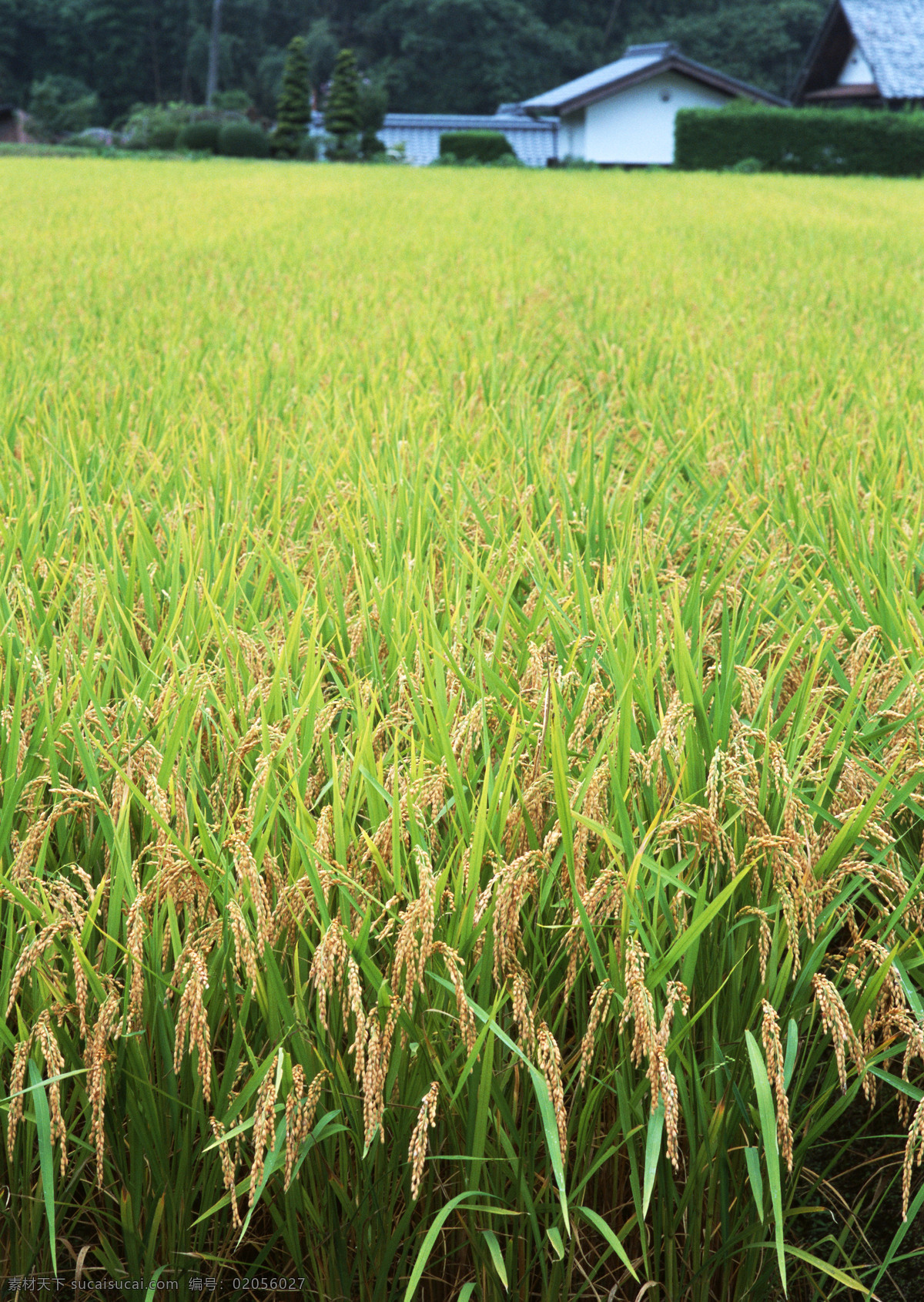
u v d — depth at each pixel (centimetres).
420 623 298
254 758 247
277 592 354
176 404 569
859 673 269
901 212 2273
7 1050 204
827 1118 207
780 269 1253
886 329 852
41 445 492
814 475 448
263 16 10925
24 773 231
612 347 722
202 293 990
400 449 461
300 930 196
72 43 10188
